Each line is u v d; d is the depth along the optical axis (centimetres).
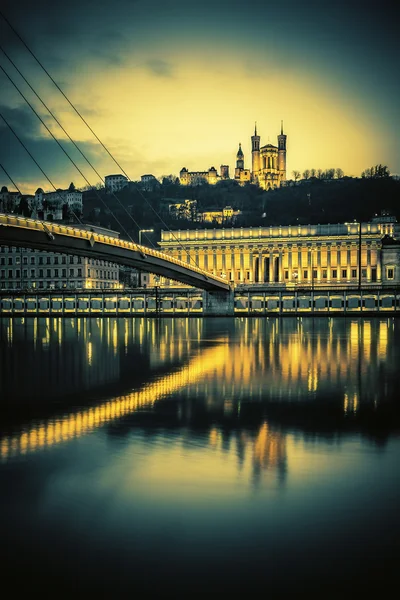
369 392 2861
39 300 15312
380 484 1495
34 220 8175
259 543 1196
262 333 7650
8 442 1920
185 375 3522
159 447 1845
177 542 1202
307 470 1603
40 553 1168
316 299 14238
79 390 2972
